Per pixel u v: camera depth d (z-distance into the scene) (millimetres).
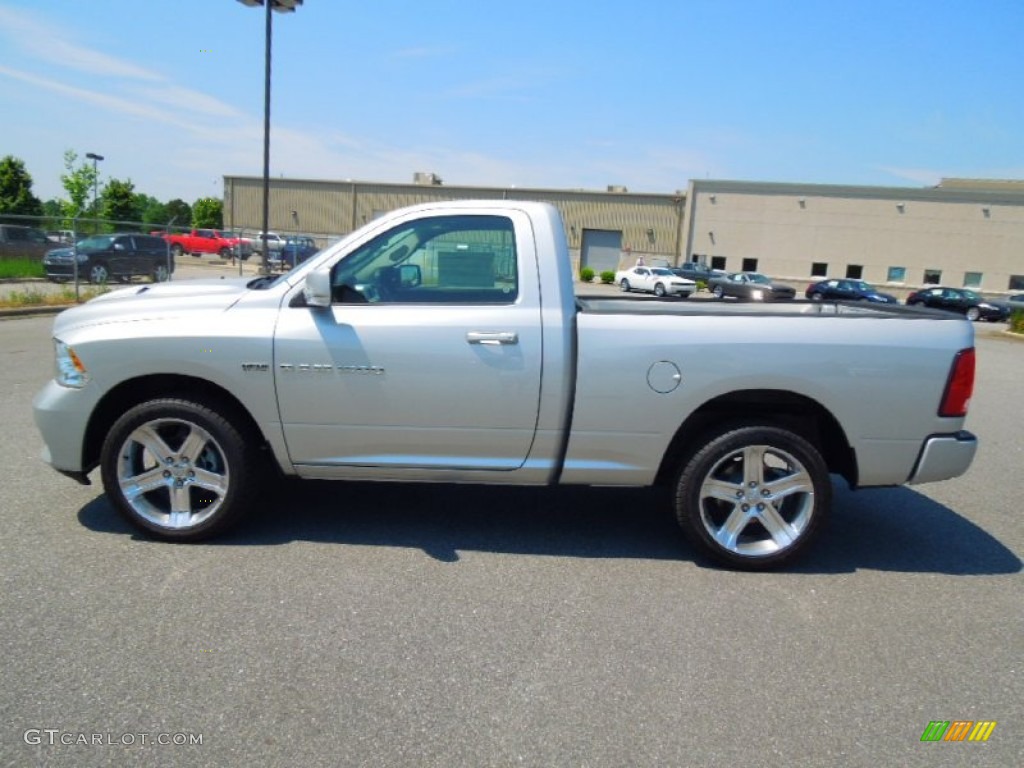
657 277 36906
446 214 3951
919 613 3580
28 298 15305
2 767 2291
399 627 3230
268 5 17250
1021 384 12148
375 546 4105
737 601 3629
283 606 3367
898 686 2945
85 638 3033
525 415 3854
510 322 3809
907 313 4230
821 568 4094
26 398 7246
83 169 39125
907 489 5715
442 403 3840
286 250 32312
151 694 2686
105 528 4164
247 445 3982
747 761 2469
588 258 51375
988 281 42531
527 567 3920
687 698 2803
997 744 2609
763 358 3791
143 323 3875
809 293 37594
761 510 3980
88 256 19797
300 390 3848
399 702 2703
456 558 3994
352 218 52500
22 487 4762
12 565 3674
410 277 3961
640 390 3822
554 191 51094
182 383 4016
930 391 3830
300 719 2586
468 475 3992
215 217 70250
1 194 44031
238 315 3873
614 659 3051
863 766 2473
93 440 4051
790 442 3877
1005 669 3100
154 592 3449
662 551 4219
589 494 5199
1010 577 4059
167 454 3982
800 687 2910
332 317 3840
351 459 3975
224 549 3975
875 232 44125
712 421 4047
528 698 2760
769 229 46062
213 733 2494
